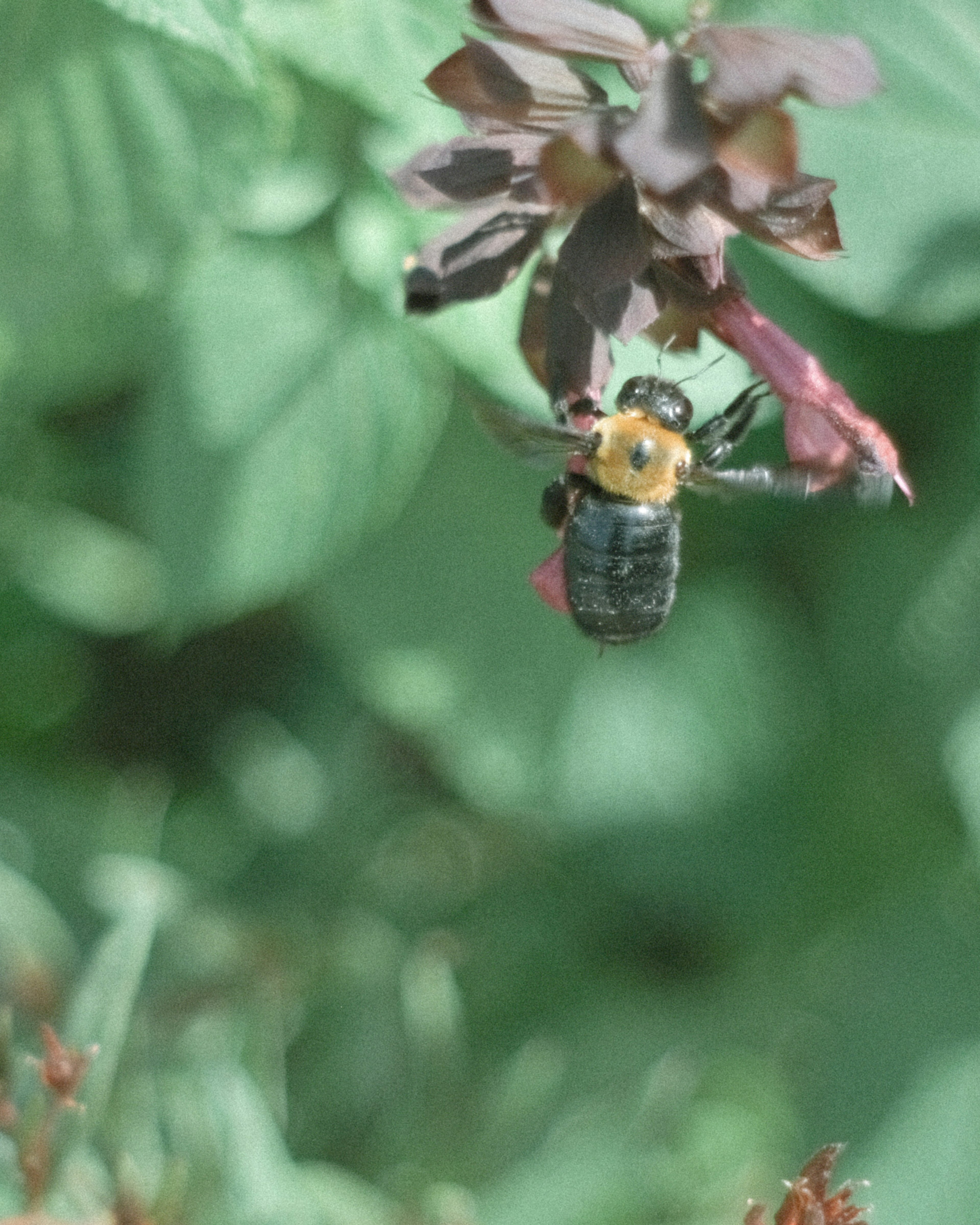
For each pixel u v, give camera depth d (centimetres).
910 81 47
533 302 42
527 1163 49
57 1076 44
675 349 42
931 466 49
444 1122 50
